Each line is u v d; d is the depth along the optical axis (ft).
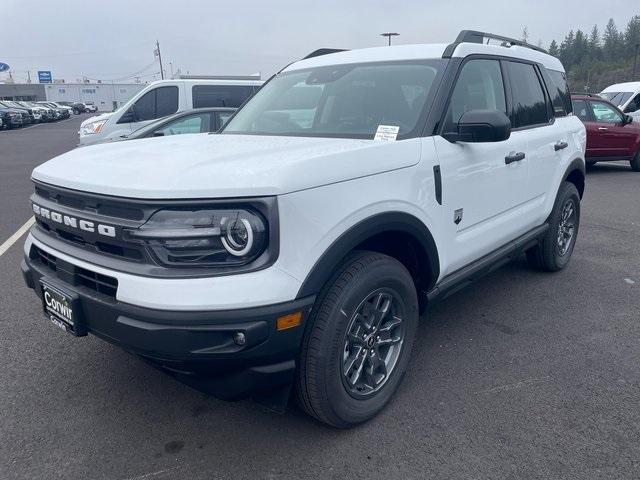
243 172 7.98
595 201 31.17
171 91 38.91
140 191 7.80
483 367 11.98
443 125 11.09
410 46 13.01
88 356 12.43
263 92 14.61
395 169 9.68
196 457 9.15
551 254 17.13
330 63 13.71
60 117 167.63
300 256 8.12
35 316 14.58
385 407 10.49
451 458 9.10
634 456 9.12
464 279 12.17
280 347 8.15
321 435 9.72
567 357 12.42
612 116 42.37
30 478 8.64
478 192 12.05
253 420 10.17
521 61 14.87
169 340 7.73
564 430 9.80
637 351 12.70
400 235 10.15
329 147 9.59
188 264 7.78
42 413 10.31
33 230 10.50
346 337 9.13
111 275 8.18
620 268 18.65
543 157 15.03
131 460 9.07
